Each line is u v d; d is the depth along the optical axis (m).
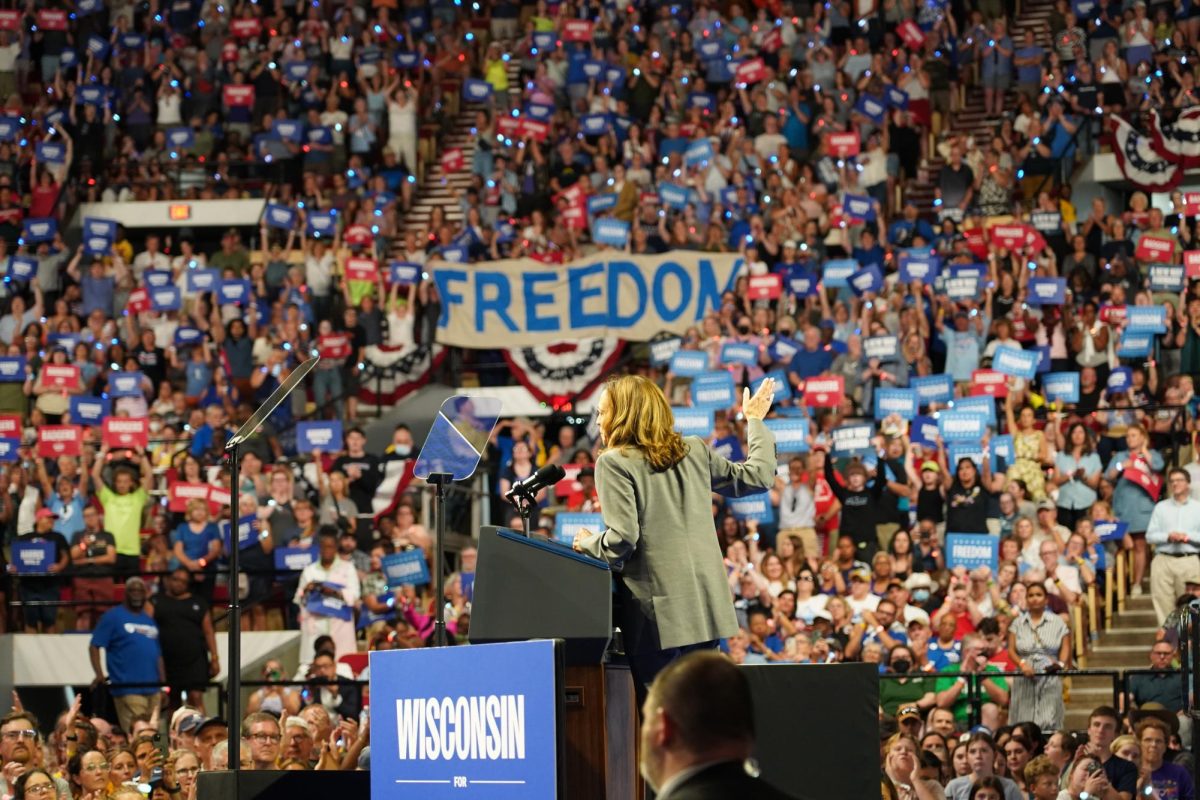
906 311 20.78
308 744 11.48
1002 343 20.31
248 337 23.52
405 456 20.36
